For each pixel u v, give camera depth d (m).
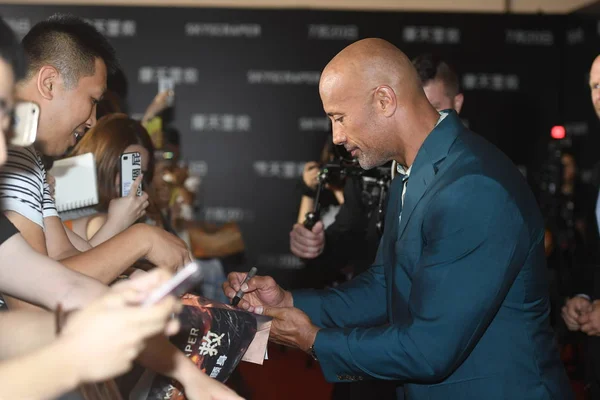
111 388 1.44
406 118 2.15
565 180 4.88
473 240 1.95
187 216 4.66
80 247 2.34
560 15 6.04
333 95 2.16
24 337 1.32
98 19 6.09
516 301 2.05
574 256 3.55
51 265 1.51
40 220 1.76
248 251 6.22
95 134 2.67
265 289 2.45
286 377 5.20
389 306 2.26
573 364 4.86
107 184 2.62
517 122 6.09
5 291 1.53
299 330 2.15
